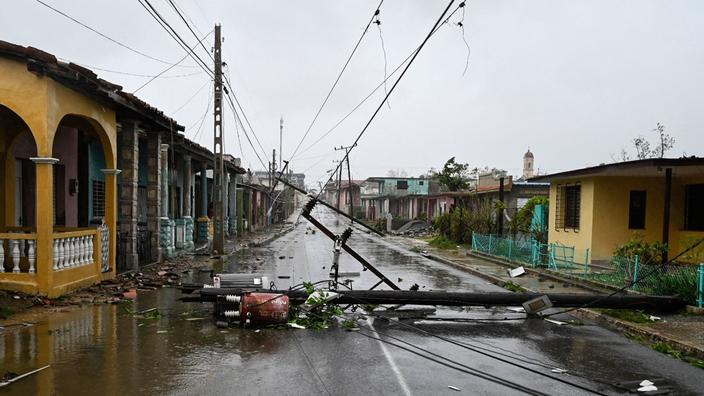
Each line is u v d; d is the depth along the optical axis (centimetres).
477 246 2319
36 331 763
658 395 566
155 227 1634
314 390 550
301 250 2448
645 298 973
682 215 1603
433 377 605
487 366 657
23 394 516
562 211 1889
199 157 2391
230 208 3362
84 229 1146
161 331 788
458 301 957
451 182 4384
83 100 1080
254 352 689
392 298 954
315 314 905
